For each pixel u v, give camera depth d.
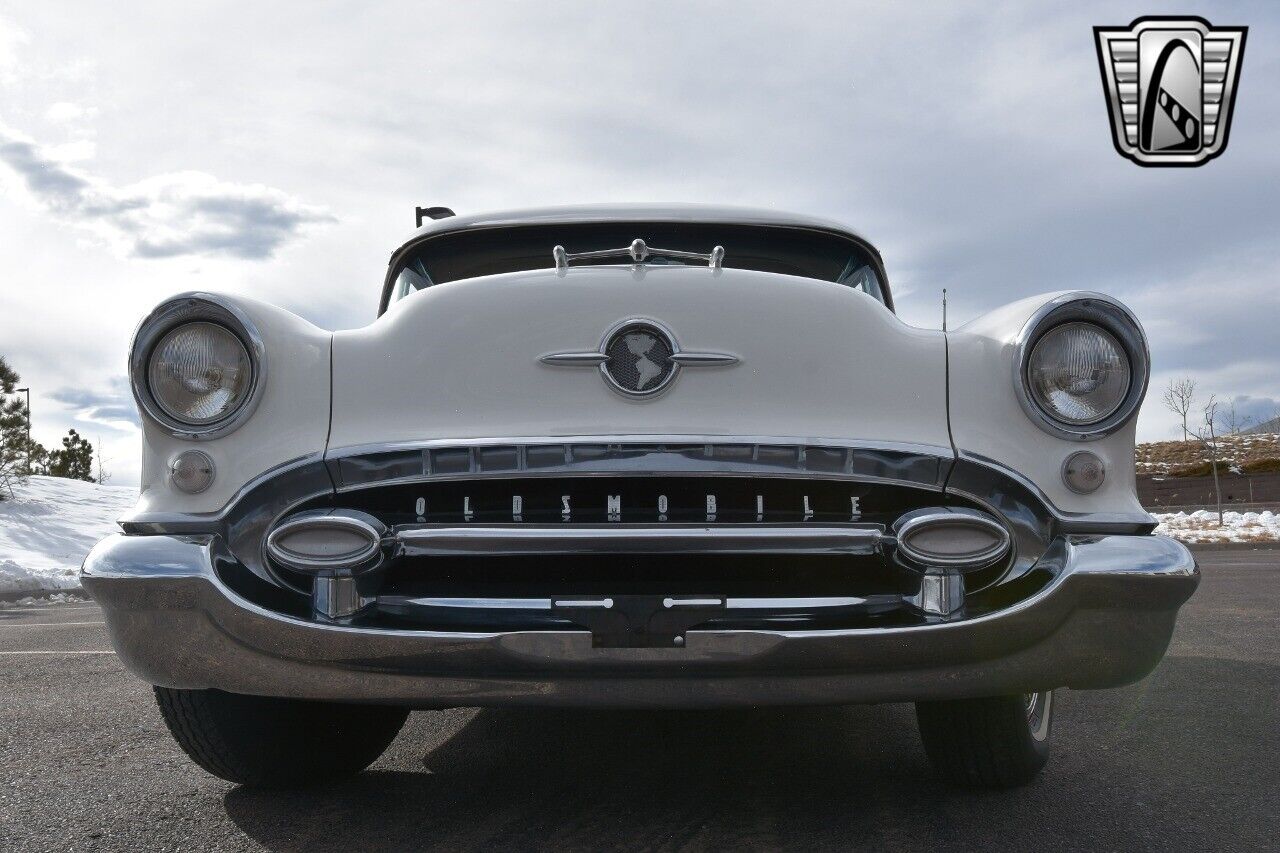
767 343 2.17
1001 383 2.16
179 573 2.07
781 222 3.19
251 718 2.46
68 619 7.74
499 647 2.00
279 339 2.20
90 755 3.03
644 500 2.10
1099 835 2.22
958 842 2.18
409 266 3.28
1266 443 57.12
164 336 2.17
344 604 2.08
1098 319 2.12
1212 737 3.21
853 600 2.08
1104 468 2.11
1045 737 2.70
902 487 2.11
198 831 2.29
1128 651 2.08
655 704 2.03
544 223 3.18
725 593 2.09
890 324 2.25
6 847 2.19
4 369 20.50
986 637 2.03
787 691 2.02
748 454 2.07
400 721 3.09
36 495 21.19
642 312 2.16
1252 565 11.76
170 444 2.17
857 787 2.62
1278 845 2.16
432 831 2.27
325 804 2.49
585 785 2.65
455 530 2.04
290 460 2.13
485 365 2.17
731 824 2.31
